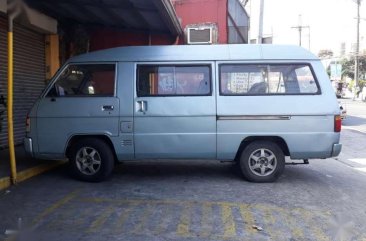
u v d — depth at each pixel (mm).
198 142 7359
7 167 8062
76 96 7453
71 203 6324
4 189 7051
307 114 7332
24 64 10984
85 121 7387
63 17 11828
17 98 10648
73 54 13156
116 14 11141
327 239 5031
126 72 7445
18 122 10727
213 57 7465
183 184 7527
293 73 7453
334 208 6266
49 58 12219
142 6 9969
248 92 7406
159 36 14430
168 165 9219
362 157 11203
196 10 15891
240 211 6004
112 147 7551
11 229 5238
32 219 5598
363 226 5527
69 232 5148
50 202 6363
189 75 7453
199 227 5344
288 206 6293
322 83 7418
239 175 8219
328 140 7355
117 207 6145
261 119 7348
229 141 7363
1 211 5922
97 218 5660
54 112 7430
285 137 7355
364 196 7016
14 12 9586
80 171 7574
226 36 15883
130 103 7359
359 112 29375
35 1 9805
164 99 7348
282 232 5219
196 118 7336
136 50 7551
